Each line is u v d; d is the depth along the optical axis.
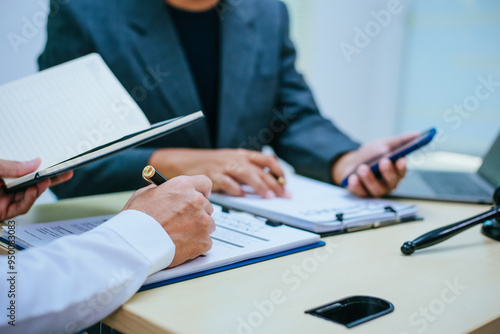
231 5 1.25
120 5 1.11
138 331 0.40
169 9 1.24
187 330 0.37
